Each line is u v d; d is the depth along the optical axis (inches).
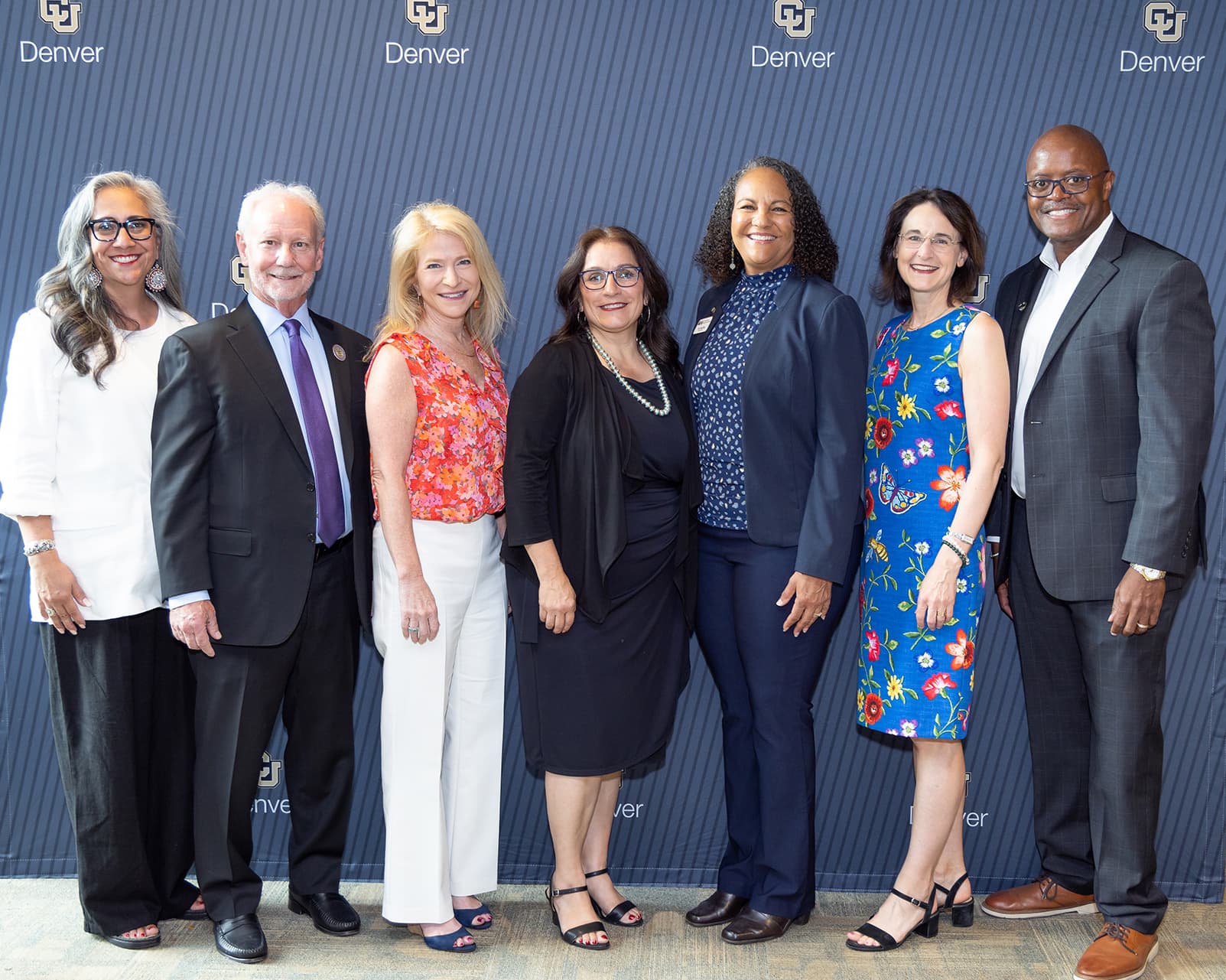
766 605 98.0
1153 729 96.6
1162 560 90.7
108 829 99.3
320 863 105.9
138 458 97.6
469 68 110.3
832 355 94.0
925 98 109.4
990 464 94.2
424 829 99.1
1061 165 94.9
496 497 99.8
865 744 117.2
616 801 111.3
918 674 97.9
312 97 110.7
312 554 96.4
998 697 115.7
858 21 108.9
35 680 115.1
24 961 98.9
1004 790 116.6
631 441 95.9
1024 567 104.6
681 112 110.5
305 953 100.8
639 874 118.6
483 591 101.7
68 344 94.1
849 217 111.3
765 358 95.4
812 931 106.4
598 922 103.6
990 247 111.0
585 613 96.3
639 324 101.7
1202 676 113.2
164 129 111.0
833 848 118.3
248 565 95.0
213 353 94.7
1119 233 97.2
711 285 112.2
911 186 110.4
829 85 109.7
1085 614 97.1
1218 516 111.6
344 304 113.3
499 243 112.5
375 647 101.0
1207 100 108.1
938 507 96.7
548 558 95.7
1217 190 108.9
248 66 110.3
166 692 102.3
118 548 96.8
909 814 117.3
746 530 98.4
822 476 94.4
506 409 101.9
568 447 96.1
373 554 99.6
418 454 95.1
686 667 103.4
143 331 99.7
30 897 112.1
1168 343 91.7
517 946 102.8
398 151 111.4
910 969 98.6
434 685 97.7
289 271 94.7
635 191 111.6
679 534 99.7
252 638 94.9
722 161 111.0
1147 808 97.0
